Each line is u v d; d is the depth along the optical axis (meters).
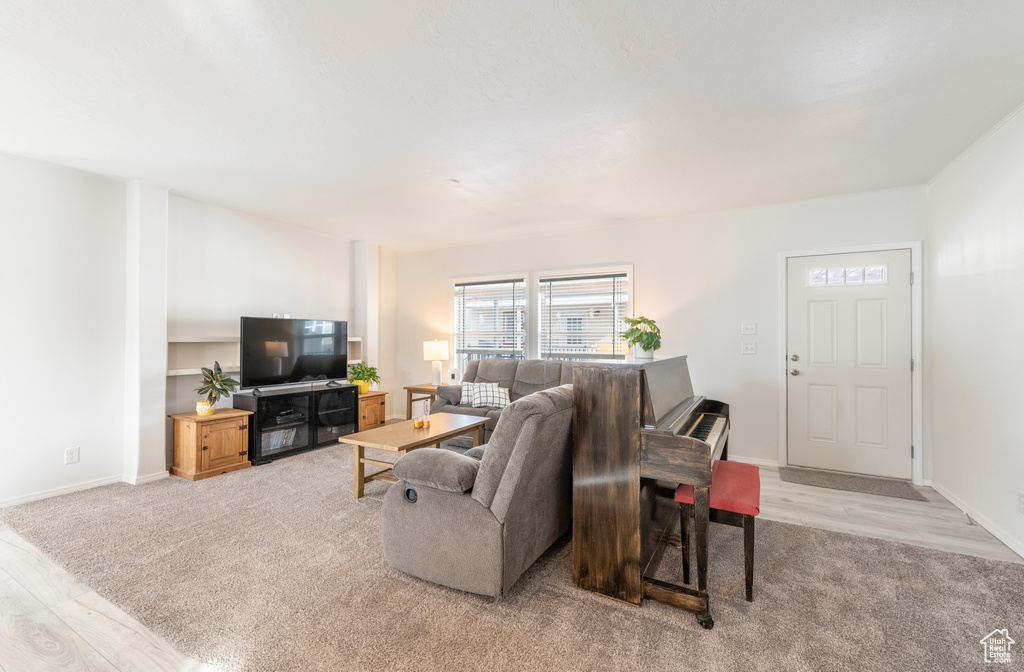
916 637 1.67
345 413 4.80
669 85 2.08
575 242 4.89
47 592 1.94
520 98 2.21
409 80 2.05
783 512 2.92
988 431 2.61
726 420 2.87
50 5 1.56
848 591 1.98
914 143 2.70
